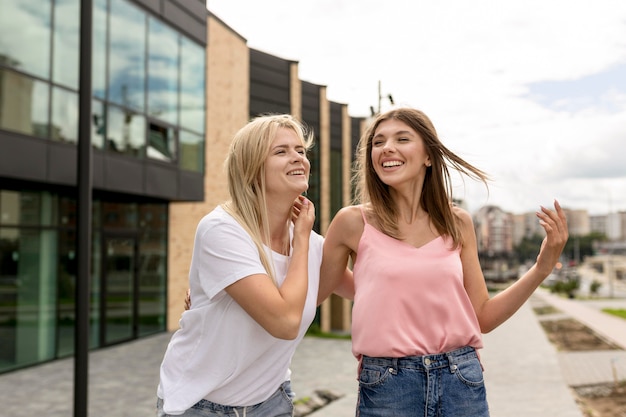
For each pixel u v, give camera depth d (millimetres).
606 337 21047
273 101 22391
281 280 2209
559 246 2348
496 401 8906
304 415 7734
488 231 138500
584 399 10078
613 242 169750
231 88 19672
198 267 2172
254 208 2197
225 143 19312
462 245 2457
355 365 12008
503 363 13164
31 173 10383
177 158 15320
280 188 2199
